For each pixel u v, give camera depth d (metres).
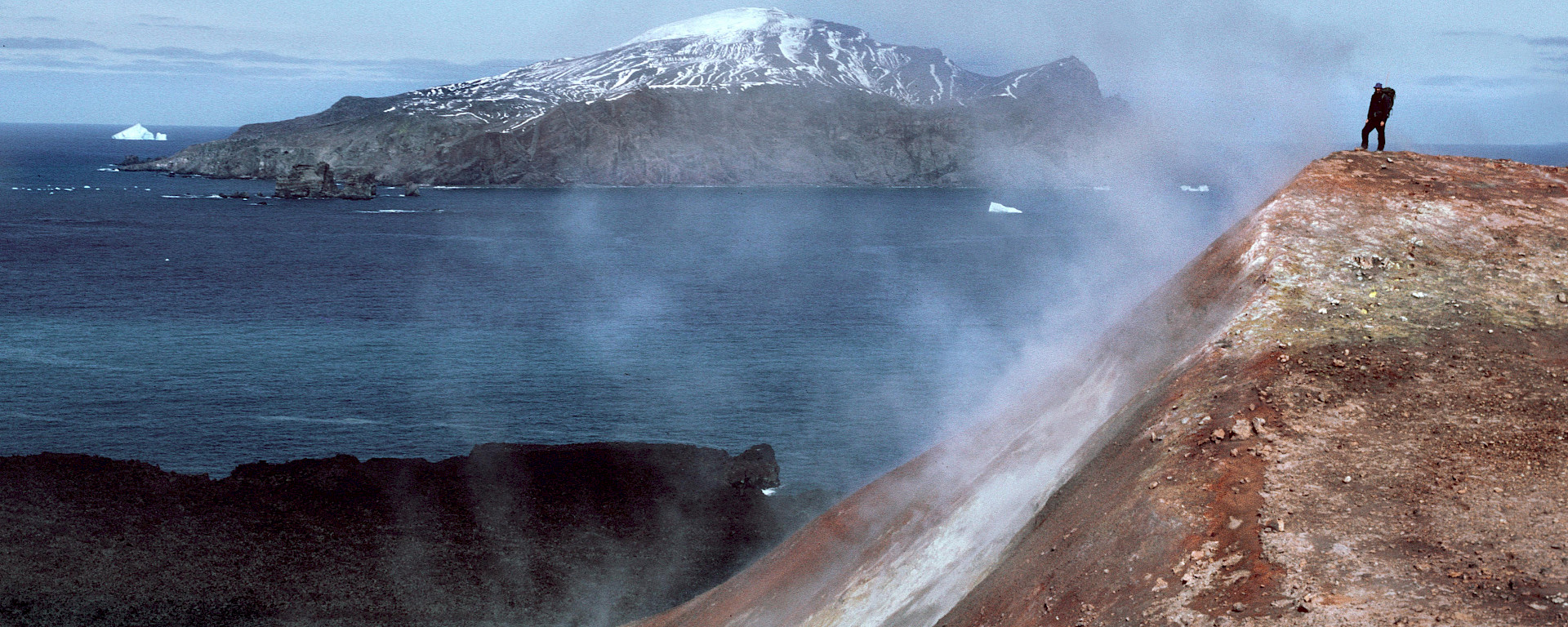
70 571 35.16
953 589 15.93
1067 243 189.62
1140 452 14.45
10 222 186.38
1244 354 16.00
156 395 66.62
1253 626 9.73
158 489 42.44
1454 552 10.43
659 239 192.50
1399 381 14.52
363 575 36.09
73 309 101.50
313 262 144.50
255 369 75.12
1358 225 19.50
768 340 92.06
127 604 33.22
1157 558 11.63
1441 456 12.53
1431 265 18.03
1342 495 11.79
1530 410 13.41
